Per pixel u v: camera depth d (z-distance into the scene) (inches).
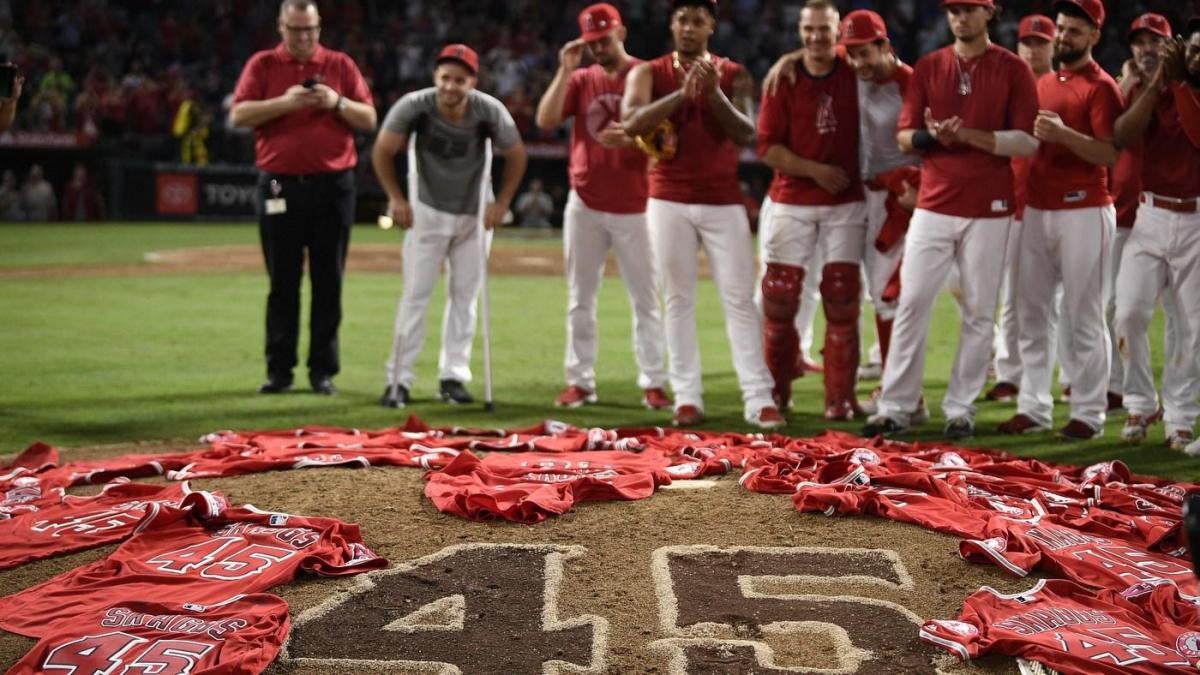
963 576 170.4
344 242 323.3
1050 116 255.8
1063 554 173.0
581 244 303.3
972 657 144.1
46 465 222.8
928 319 270.2
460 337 313.4
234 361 366.6
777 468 214.5
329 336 324.2
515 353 389.1
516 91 1037.2
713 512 197.0
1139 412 269.1
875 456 219.9
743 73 286.7
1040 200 271.9
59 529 183.9
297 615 154.9
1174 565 171.6
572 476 213.8
